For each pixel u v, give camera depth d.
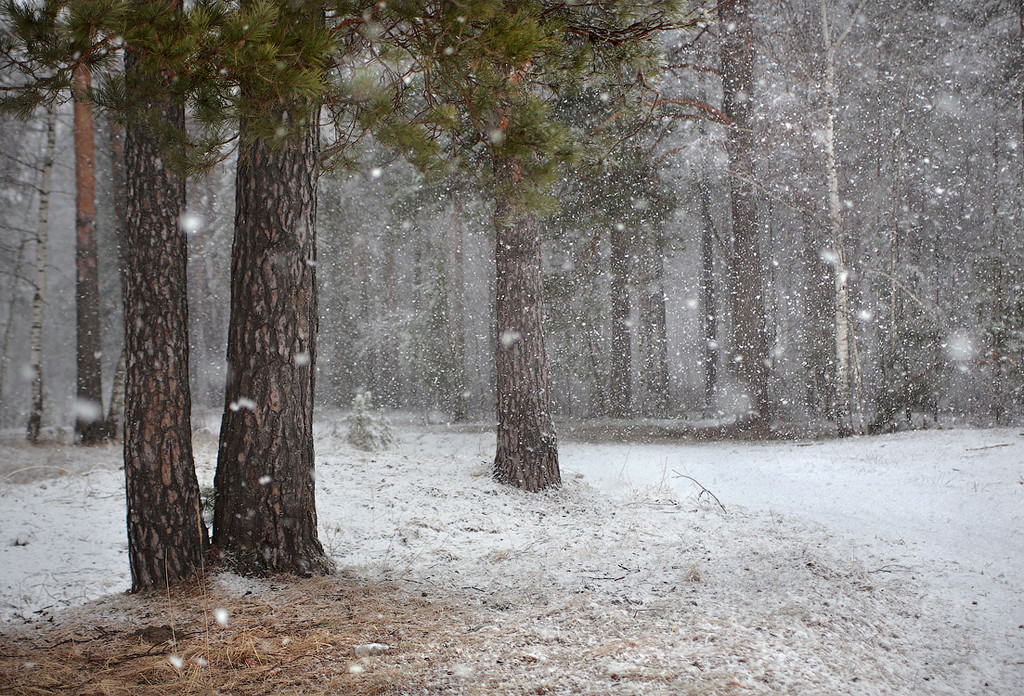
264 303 5.98
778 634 4.43
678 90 20.02
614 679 3.69
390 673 3.74
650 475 12.13
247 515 5.92
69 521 7.65
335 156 6.04
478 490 9.80
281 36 3.82
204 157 4.96
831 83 17.59
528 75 5.66
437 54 4.64
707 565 6.27
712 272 26.81
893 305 19.02
